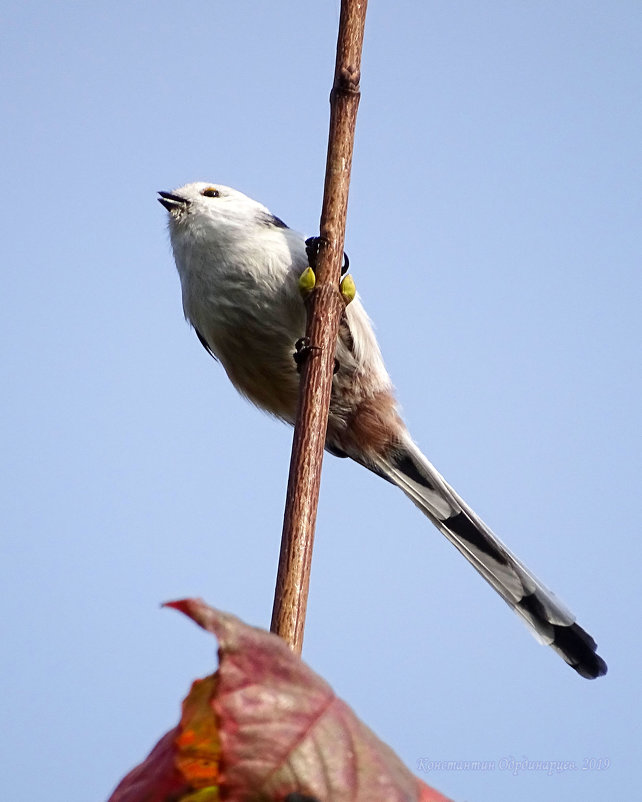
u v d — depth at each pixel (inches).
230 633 118.1
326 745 117.3
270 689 118.6
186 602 118.5
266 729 116.6
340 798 115.0
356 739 119.3
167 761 125.6
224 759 115.1
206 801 121.5
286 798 114.6
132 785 127.0
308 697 120.0
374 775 117.1
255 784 114.8
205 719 122.8
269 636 121.3
